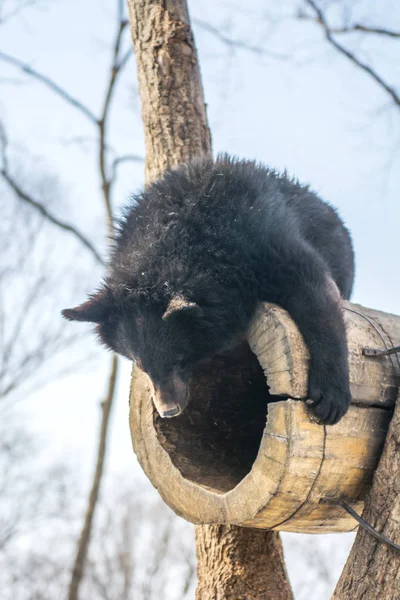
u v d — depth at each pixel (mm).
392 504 3354
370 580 3322
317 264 3775
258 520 3580
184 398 4066
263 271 3836
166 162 5320
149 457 4145
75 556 12312
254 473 3510
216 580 4371
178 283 4008
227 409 4527
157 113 5410
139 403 4203
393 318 4047
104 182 13312
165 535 19047
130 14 5711
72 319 4305
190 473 4074
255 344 3639
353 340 3688
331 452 3432
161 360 4020
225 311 3992
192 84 5477
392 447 3432
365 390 3586
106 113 13273
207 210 4129
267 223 3965
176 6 5551
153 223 4223
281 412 3396
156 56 5469
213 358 4570
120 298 4152
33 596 17797
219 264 3984
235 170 4281
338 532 3885
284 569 4453
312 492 3447
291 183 4789
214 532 4438
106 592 18016
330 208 5117
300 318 3535
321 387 3379
